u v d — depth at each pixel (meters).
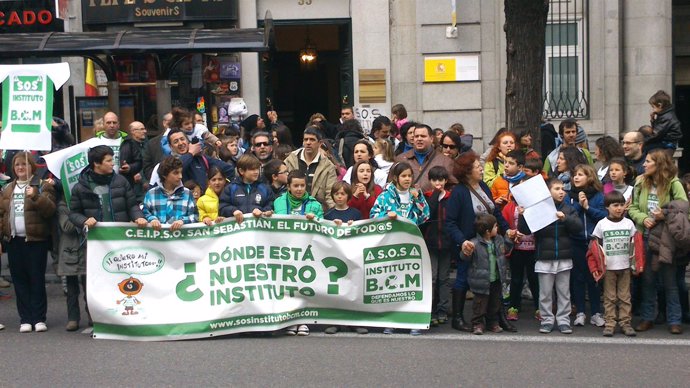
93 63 16.27
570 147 10.77
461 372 7.83
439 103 16.42
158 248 9.06
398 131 13.30
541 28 11.74
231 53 15.03
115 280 9.02
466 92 16.41
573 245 9.61
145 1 16.12
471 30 16.31
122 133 11.99
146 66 14.47
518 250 9.92
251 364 8.06
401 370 7.88
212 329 9.04
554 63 16.38
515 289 10.04
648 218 9.34
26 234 9.30
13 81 9.58
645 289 9.48
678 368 7.98
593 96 16.31
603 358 8.30
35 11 16.78
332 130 13.88
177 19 16.14
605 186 10.35
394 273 9.31
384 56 16.45
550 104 16.42
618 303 9.35
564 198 9.56
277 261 9.18
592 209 9.60
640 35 16.34
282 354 8.41
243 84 16.48
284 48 18.48
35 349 8.67
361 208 10.00
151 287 9.05
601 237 9.25
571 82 16.41
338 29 17.73
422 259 9.33
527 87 11.77
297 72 18.70
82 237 9.33
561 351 8.57
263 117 16.69
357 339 9.08
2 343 8.94
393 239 9.30
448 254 9.86
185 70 15.59
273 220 9.18
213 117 16.25
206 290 9.09
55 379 7.64
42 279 9.50
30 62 16.58
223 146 11.66
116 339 9.02
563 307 9.45
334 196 9.49
